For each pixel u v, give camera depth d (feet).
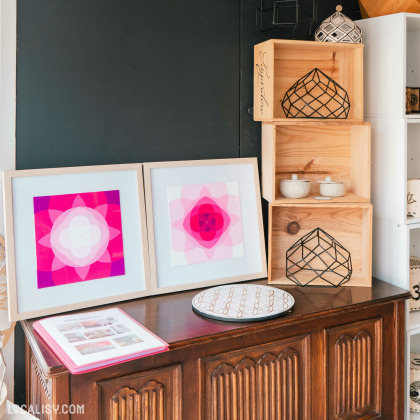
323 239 7.38
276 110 7.25
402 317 6.85
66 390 4.97
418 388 7.34
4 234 6.05
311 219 7.52
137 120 6.68
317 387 6.33
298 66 7.26
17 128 6.05
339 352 6.43
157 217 6.62
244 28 7.20
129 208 6.46
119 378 5.22
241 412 5.90
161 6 6.68
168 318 5.91
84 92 6.36
